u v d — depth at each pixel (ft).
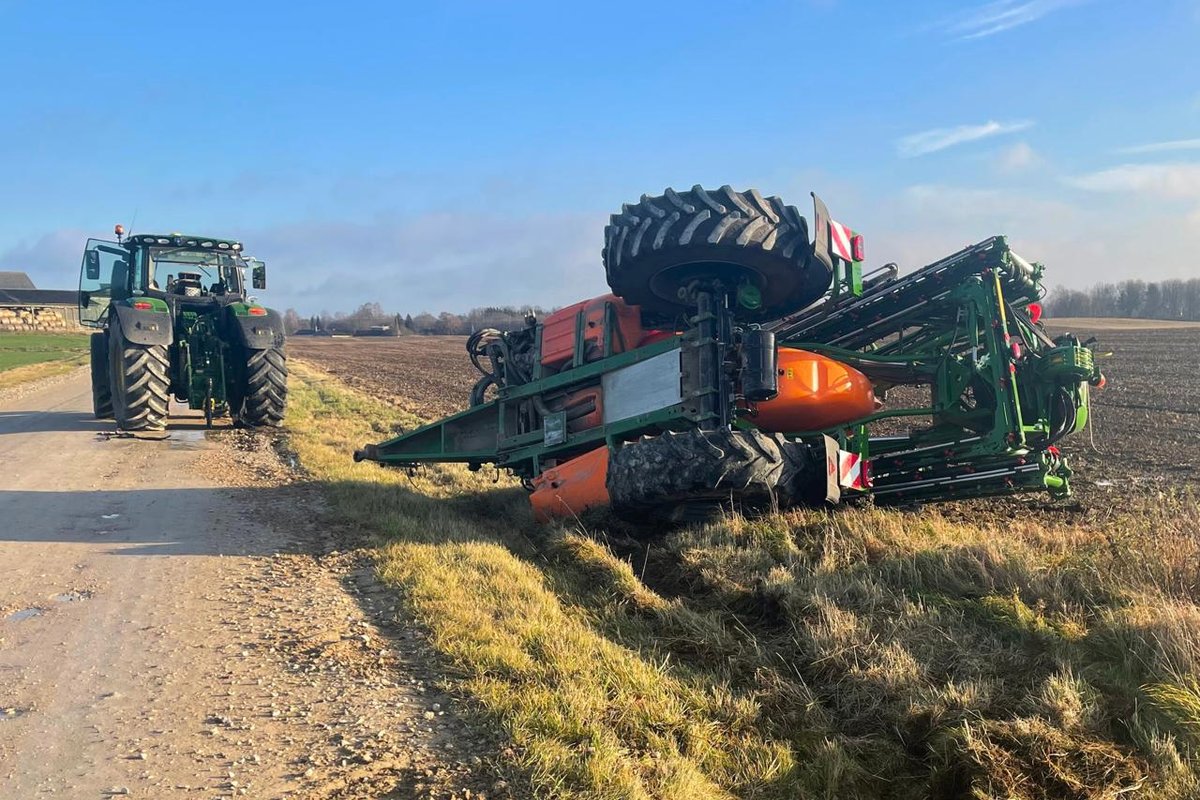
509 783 9.05
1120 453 33.27
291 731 10.23
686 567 17.35
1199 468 29.27
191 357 39.58
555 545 19.15
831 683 12.69
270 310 39.68
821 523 18.83
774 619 14.94
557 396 23.75
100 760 9.55
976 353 18.88
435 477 29.84
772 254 18.07
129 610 14.65
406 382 81.15
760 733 11.37
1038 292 19.98
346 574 16.88
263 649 12.83
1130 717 10.90
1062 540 17.06
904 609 14.25
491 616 13.78
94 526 20.81
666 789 9.28
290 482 26.86
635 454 18.31
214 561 17.74
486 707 10.61
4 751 9.77
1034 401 19.10
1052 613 13.84
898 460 20.88
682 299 19.67
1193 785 9.56
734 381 18.19
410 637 13.21
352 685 11.50
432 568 16.28
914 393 54.90
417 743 9.92
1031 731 10.44
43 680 11.74
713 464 17.20
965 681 11.93
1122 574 14.67
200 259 41.91
